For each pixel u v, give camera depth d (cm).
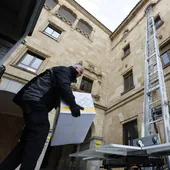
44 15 1071
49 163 934
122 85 902
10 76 683
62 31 1120
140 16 1124
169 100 507
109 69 1207
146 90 438
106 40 1431
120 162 222
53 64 881
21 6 217
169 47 668
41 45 912
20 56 789
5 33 235
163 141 428
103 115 896
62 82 133
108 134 786
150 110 386
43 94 129
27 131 120
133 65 880
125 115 727
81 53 1105
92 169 684
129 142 623
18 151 121
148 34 665
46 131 118
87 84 1002
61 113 125
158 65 427
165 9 843
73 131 140
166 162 251
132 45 1020
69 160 900
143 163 222
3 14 230
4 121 914
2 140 860
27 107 122
